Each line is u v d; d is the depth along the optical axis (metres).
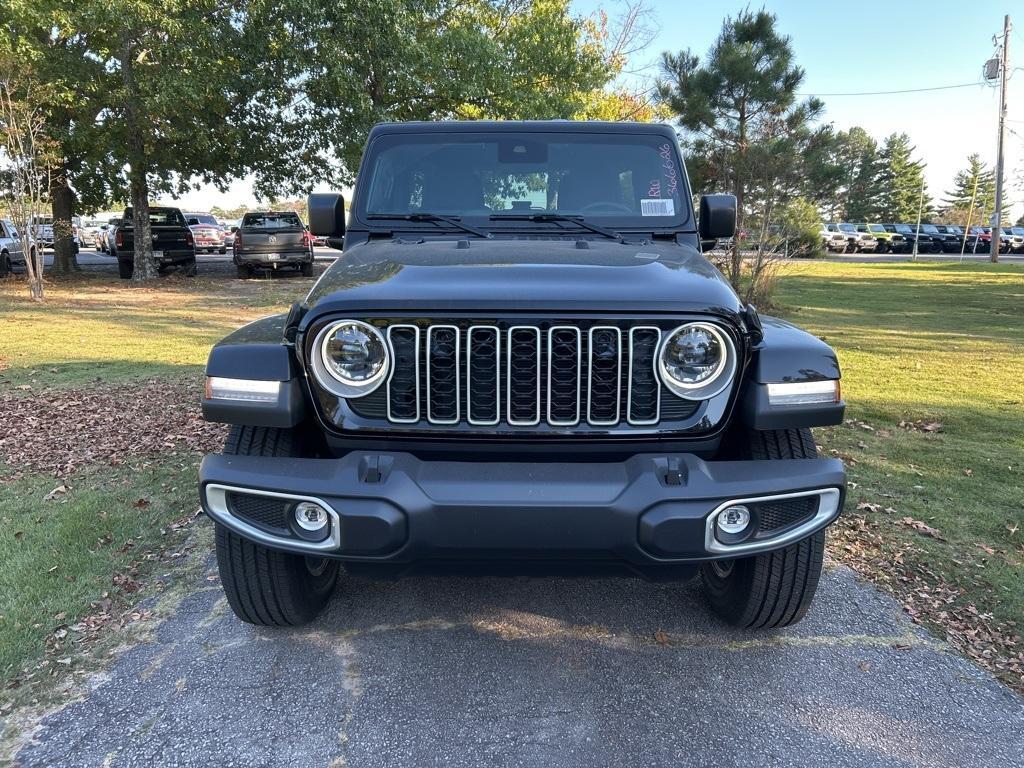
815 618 3.37
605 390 2.54
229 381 2.59
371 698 2.79
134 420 6.38
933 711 2.74
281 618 3.14
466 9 20.44
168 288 18.05
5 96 15.23
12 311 13.57
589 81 20.25
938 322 13.23
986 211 78.25
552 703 2.77
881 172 75.50
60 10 15.34
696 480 2.44
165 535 4.12
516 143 3.79
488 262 2.82
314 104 18.59
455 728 2.63
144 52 17.50
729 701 2.79
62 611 3.34
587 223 3.62
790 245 14.83
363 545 2.44
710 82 15.62
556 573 2.60
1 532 4.12
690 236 3.62
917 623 3.34
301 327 2.57
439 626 3.29
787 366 2.58
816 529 2.56
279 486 2.46
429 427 2.55
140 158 18.45
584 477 2.43
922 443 5.92
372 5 16.44
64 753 2.49
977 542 4.12
